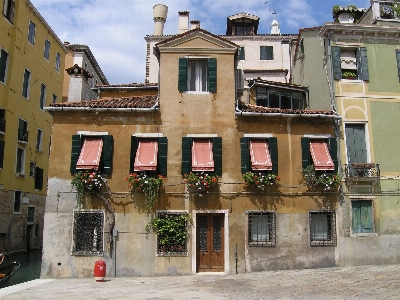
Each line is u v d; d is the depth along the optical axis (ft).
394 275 45.27
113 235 49.14
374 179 53.83
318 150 53.31
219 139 52.08
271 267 50.60
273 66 110.73
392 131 57.26
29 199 88.12
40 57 94.22
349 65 60.13
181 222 49.93
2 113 78.02
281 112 53.11
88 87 62.59
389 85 58.95
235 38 112.16
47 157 98.53
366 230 54.03
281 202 51.83
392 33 60.13
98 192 50.01
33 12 89.92
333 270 49.24
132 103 53.78
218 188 51.21
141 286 41.88
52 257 48.55
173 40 54.29
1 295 37.52
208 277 47.44
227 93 53.52
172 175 51.06
